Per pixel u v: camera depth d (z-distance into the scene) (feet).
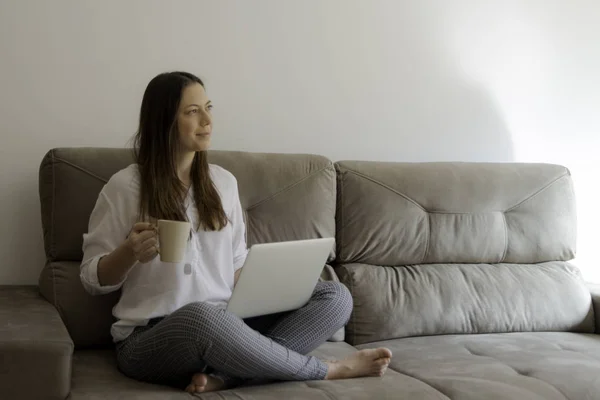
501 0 10.07
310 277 6.31
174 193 6.34
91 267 6.08
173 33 8.47
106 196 6.38
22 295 6.98
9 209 7.90
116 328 6.23
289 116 9.08
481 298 8.19
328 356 6.79
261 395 5.46
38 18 7.91
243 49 8.80
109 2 8.18
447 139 9.91
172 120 6.36
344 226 8.09
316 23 9.15
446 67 9.86
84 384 5.56
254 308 6.04
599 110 10.66
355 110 9.41
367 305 7.75
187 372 5.74
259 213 7.64
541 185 8.89
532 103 10.31
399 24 9.59
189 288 6.30
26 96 7.91
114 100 8.25
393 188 8.24
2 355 5.02
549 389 6.08
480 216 8.54
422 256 8.32
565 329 8.46
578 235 10.63
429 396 5.70
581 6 10.48
